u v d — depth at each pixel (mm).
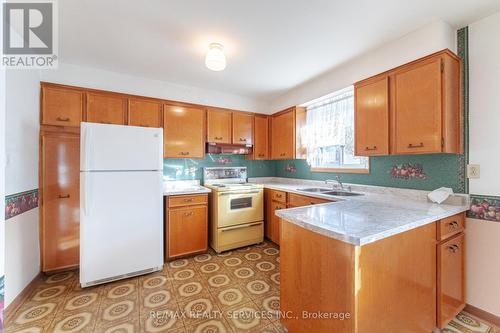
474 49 1728
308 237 1298
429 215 1434
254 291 2002
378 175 2414
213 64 1968
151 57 2307
